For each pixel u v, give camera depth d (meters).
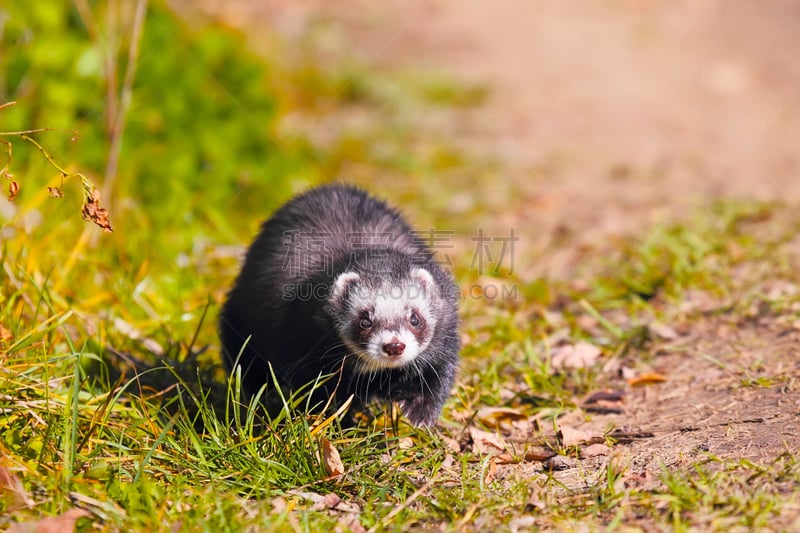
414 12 30.44
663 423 8.41
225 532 6.32
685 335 10.70
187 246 12.73
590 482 7.27
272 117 15.82
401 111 22.81
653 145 20.23
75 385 7.23
